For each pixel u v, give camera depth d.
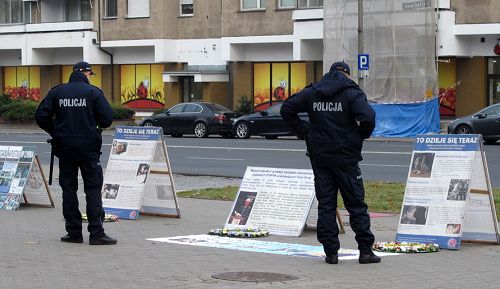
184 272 9.12
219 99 46.22
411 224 10.91
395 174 20.81
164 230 12.34
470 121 31.66
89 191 10.98
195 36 47.22
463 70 38.81
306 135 9.72
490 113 31.55
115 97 50.72
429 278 8.84
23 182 14.68
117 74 50.62
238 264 9.62
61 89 10.84
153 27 47.84
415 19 36.09
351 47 37.09
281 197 12.06
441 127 38.38
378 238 11.55
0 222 13.12
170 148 30.44
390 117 36.38
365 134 9.50
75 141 10.77
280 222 11.91
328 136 9.49
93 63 50.03
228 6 44.75
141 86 49.84
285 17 43.00
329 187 9.64
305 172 12.04
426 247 10.48
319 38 41.53
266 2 43.53
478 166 10.80
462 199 10.64
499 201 14.70
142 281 8.64
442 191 10.78
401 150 28.05
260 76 45.12
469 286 8.45
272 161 24.61
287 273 9.09
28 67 54.34
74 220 11.12
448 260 9.93
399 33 36.22
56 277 8.86
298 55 42.25
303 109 9.65
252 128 36.72
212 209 14.80
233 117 38.34
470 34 37.56
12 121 48.16
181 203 15.68
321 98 9.49
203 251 10.52
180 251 10.52
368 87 36.59
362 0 34.50
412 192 10.98
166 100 48.25
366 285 8.47
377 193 16.42
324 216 9.66
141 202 13.45
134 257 10.07
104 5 49.88
